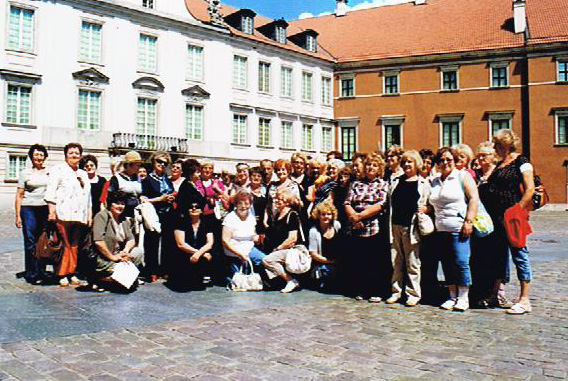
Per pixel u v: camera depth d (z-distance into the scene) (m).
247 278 8.16
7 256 11.33
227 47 36.12
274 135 39.28
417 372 4.46
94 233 7.67
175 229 8.18
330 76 43.34
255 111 37.88
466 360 4.78
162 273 8.84
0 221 22.19
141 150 30.84
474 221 6.71
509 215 6.64
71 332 5.51
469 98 38.69
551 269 10.38
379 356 4.89
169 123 32.88
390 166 7.60
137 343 5.19
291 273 8.15
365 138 42.09
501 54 37.66
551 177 36.34
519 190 6.76
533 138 36.66
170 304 6.99
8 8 26.52
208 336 5.48
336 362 4.71
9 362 4.56
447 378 4.32
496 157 7.39
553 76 36.22
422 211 7.01
